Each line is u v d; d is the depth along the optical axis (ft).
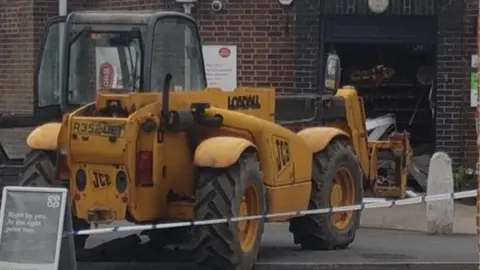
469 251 39.86
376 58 55.62
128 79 34.58
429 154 55.21
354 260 36.96
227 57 55.06
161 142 32.73
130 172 31.99
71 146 32.32
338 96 43.04
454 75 54.44
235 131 34.76
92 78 35.32
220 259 32.83
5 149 47.60
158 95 33.14
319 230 38.99
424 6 54.29
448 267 36.17
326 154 39.29
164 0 55.67
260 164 34.99
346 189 40.83
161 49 34.91
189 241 35.81
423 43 54.75
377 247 40.96
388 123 54.85
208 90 35.12
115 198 32.19
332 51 55.01
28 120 40.34
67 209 28.78
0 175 41.88
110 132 31.86
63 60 35.58
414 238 43.98
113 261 36.42
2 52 64.90
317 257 37.68
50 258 28.19
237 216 32.78
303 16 54.54
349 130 43.24
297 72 54.70
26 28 62.85
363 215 49.44
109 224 36.91
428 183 45.52
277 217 35.73
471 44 54.24
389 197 48.14
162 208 33.37
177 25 35.47
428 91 55.52
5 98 64.80
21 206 28.55
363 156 44.04
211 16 55.11
